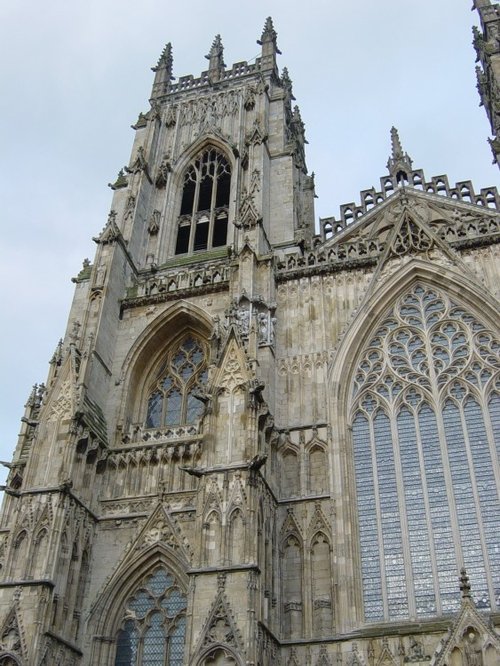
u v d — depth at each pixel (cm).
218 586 4172
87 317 6341
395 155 7300
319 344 5816
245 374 5094
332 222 7062
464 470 4969
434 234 6062
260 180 7219
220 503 4534
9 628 4419
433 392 5369
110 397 6131
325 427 5344
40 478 5138
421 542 4766
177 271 7306
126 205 7725
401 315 5838
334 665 4309
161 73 9681
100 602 5009
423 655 4191
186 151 8581
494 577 4509
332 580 4634
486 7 8988
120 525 5344
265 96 8494
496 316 5512
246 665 3859
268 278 6112
